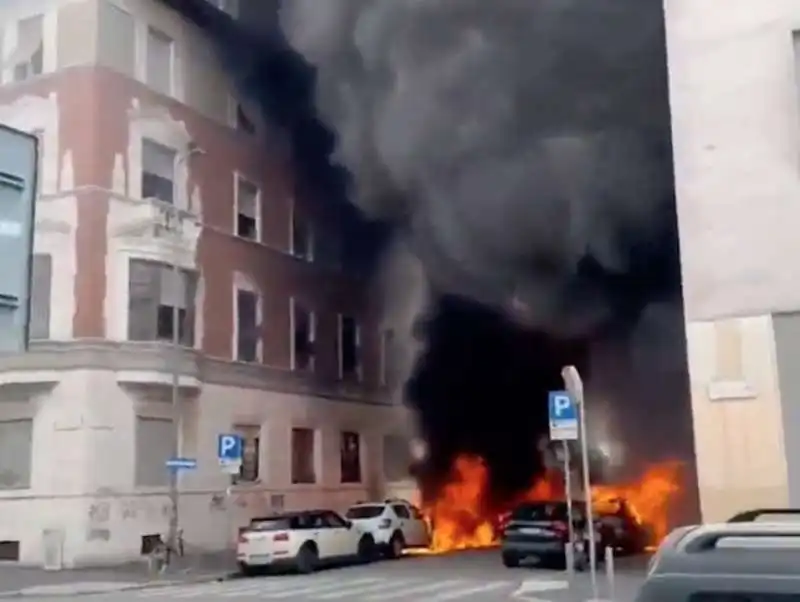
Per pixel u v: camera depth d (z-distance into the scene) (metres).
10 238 6.14
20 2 26.62
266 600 16.59
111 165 25.94
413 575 21.22
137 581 20.80
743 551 2.39
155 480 26.00
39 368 24.81
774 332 14.59
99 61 25.86
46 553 23.88
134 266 26.30
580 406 14.38
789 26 14.94
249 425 30.22
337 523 23.98
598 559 23.28
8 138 6.20
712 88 15.38
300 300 33.66
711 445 14.80
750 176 14.98
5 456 24.98
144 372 25.67
